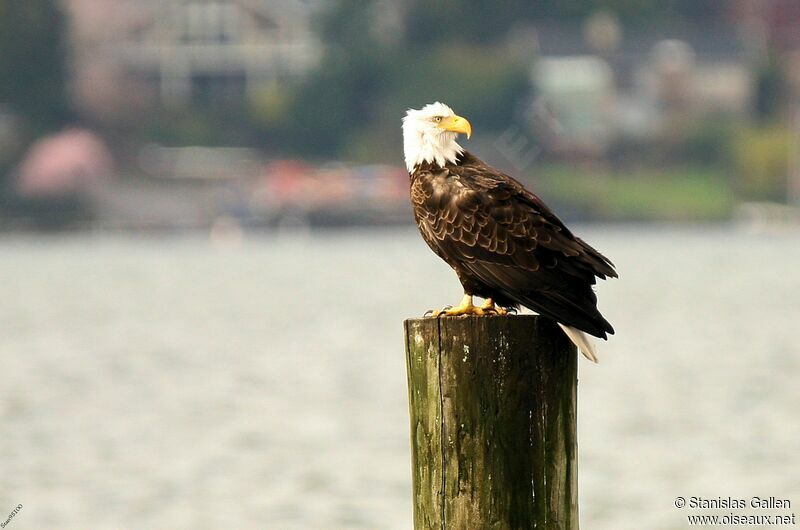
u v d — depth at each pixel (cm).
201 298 4156
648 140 7675
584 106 7519
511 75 7481
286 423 1997
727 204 7394
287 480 1650
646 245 6188
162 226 7488
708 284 4362
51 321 3541
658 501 1528
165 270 5350
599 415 2003
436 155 929
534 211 880
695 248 6006
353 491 1589
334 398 2195
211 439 1884
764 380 2305
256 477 1662
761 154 7594
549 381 782
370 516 1489
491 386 777
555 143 7081
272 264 5612
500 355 776
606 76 7756
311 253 6256
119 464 1755
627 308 3628
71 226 7531
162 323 3441
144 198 7650
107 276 5084
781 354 2658
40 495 1605
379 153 7675
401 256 5988
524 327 777
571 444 788
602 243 6259
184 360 2703
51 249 6800
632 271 4888
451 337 778
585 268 849
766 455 1727
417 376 789
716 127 7844
